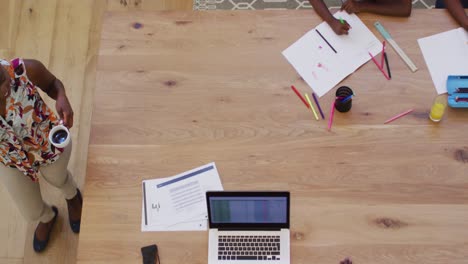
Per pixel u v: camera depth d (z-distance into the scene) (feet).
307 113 6.03
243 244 5.31
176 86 6.25
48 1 10.15
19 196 6.64
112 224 5.45
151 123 6.03
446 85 6.12
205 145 5.87
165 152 5.84
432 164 5.68
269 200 5.06
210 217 5.28
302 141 5.86
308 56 6.41
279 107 6.08
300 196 5.53
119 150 5.87
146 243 5.35
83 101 9.16
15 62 5.42
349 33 6.56
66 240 8.04
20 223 8.19
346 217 5.41
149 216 5.49
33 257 7.95
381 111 6.02
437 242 5.26
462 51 6.39
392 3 6.72
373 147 5.80
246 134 5.92
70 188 7.40
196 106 6.12
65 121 6.18
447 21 6.61
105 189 5.64
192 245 5.33
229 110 6.08
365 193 5.53
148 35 6.62
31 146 6.04
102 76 6.33
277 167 5.71
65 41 9.77
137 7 10.19
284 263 5.21
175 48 6.52
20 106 5.61
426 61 6.32
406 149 5.78
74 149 8.71
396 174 5.63
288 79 6.26
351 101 5.99
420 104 6.05
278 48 6.48
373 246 5.25
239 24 6.68
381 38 6.52
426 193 5.51
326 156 5.76
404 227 5.34
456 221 5.36
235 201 5.09
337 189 5.56
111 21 6.73
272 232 5.36
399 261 5.17
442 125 5.91
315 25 6.64
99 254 5.31
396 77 6.23
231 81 6.27
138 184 5.67
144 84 6.28
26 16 10.03
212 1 9.96
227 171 5.71
